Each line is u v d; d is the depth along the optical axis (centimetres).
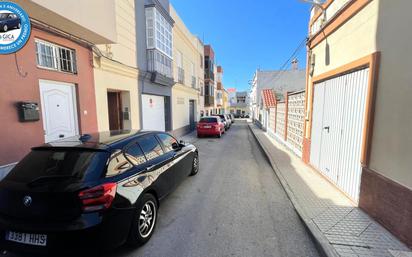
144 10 920
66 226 219
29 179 244
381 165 308
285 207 393
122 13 755
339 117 449
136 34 852
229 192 467
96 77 623
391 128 287
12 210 233
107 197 236
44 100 471
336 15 452
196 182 531
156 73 954
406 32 262
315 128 593
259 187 496
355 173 382
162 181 352
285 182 500
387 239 273
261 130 1916
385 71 303
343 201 392
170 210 384
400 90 271
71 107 545
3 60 386
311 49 630
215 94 3225
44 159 264
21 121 418
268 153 834
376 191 314
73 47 537
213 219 352
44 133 471
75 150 271
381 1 315
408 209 254
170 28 1129
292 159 733
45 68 466
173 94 1308
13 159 406
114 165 269
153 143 383
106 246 234
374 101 327
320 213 346
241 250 274
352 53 399
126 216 254
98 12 517
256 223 339
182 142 518
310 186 474
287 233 311
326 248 257
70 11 435
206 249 277
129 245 283
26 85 425
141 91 902
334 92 476
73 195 224
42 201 227
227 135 1598
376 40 326
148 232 299
